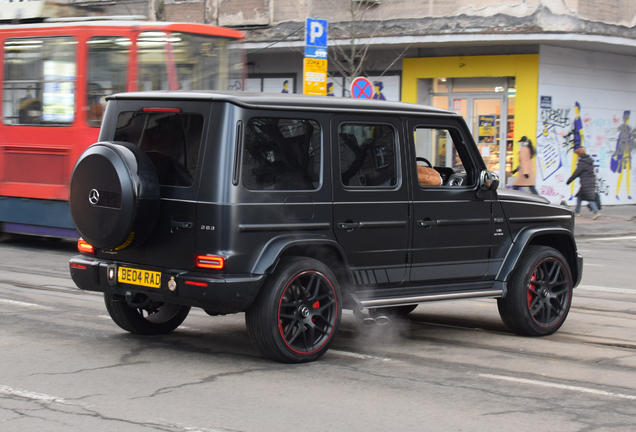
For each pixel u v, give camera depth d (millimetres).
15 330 6773
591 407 4957
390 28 21359
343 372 5637
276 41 23031
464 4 20562
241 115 5543
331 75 23641
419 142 6750
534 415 4750
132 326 6594
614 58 23406
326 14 22266
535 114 21266
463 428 4461
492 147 22125
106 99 6281
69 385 5117
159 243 5734
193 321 7426
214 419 4484
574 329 7586
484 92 22141
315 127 5949
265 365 5770
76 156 12234
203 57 12672
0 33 13047
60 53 12461
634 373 5887
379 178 6320
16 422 4348
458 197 6793
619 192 24219
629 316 8367
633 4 21203
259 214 5582
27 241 14242
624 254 14484
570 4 20031
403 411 4750
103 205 5664
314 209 5879
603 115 23250
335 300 5898
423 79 22812
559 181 22141
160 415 4531
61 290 8977
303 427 4391
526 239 7102
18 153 12844
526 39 20109
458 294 6582
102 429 4262
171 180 5727
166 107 5836
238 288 5434
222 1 23672
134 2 23828
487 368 5922
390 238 6340
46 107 12570
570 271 7492
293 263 5695
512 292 7047
